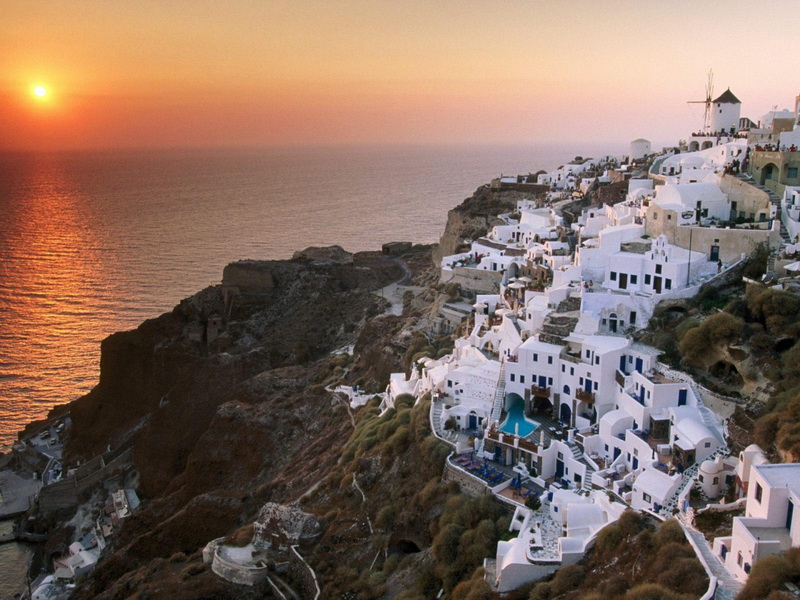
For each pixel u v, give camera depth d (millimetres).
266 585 80375
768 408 64438
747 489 56500
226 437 132250
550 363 83062
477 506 68500
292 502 95250
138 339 181500
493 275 131250
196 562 91125
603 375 77875
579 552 58219
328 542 81438
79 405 181250
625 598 49531
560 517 64250
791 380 65375
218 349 177375
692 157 132125
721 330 72375
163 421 160375
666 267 88375
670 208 96062
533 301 97000
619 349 78312
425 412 87125
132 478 155500
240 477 128125
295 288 191625
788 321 71062
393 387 110938
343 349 159625
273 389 143125
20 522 142375
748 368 70188
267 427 129375
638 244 95188
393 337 134625
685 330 78188
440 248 197500
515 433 79062
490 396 86812
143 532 127125
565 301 91188
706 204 99375
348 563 77688
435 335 129375
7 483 157500
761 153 101625
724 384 72438
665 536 53906
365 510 82562
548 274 110875
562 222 135750
